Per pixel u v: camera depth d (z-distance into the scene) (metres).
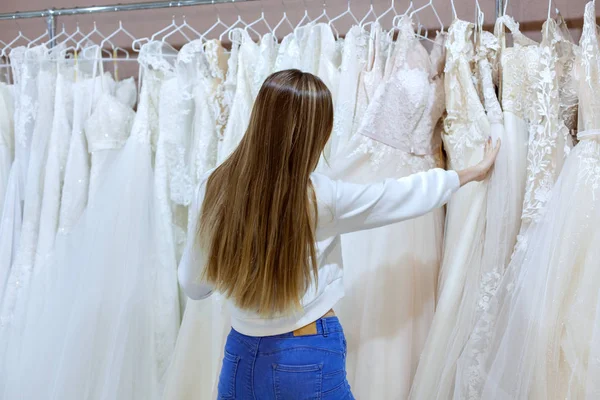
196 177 1.83
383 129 1.64
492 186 1.48
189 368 1.66
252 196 1.14
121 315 1.66
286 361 1.21
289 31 2.09
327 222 1.21
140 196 1.81
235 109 1.77
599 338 1.24
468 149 1.57
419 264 1.62
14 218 1.98
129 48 2.28
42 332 1.74
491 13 1.86
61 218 1.89
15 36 2.35
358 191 1.22
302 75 1.18
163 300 1.77
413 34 1.66
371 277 1.60
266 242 1.15
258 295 1.17
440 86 1.67
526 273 1.39
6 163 2.05
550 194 1.44
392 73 1.64
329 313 1.29
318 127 1.16
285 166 1.13
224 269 1.18
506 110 1.51
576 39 1.78
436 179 1.32
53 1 2.32
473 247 1.50
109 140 1.90
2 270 1.93
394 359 1.54
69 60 2.01
